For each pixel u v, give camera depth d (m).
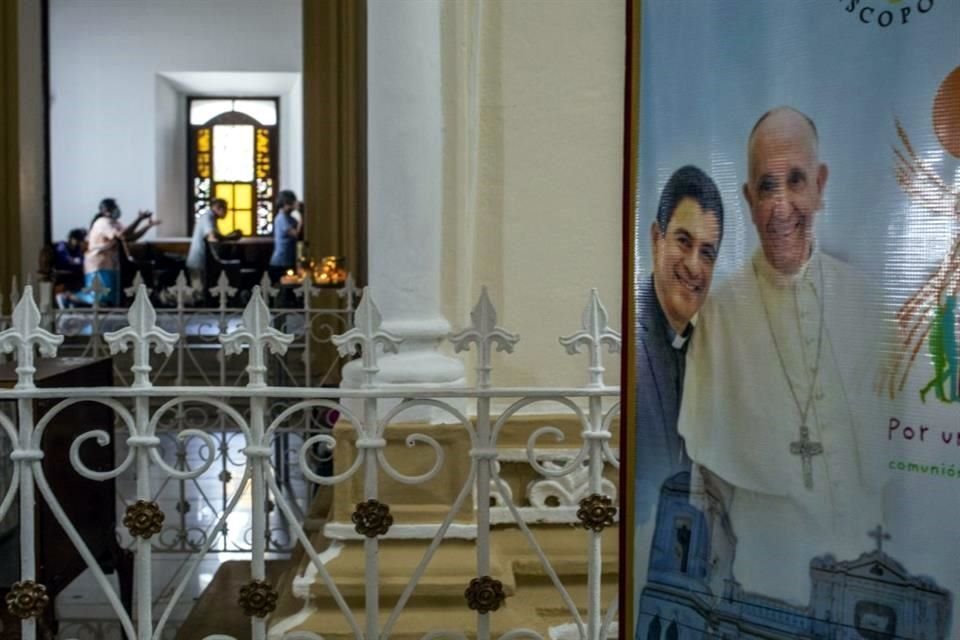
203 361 9.00
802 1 2.01
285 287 10.25
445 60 3.92
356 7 11.88
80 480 4.04
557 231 4.07
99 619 5.02
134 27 18.50
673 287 2.25
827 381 2.00
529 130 4.05
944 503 1.85
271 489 3.09
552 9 4.05
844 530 1.98
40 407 3.62
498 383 4.05
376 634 3.10
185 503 6.19
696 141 2.19
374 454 3.07
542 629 3.49
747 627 2.12
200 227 15.80
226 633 4.34
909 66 1.88
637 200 2.30
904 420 1.90
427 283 3.88
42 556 3.66
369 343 3.10
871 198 1.93
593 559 3.14
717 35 2.14
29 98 13.16
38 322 3.04
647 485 2.30
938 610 1.86
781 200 2.05
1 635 3.95
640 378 2.31
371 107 3.88
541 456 3.90
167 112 19.33
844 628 1.98
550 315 4.06
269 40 18.62
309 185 12.05
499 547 3.76
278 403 6.81
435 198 3.89
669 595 2.26
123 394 3.02
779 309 2.07
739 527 2.14
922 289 1.87
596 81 4.07
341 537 3.65
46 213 14.02
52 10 18.23
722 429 2.17
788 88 2.04
